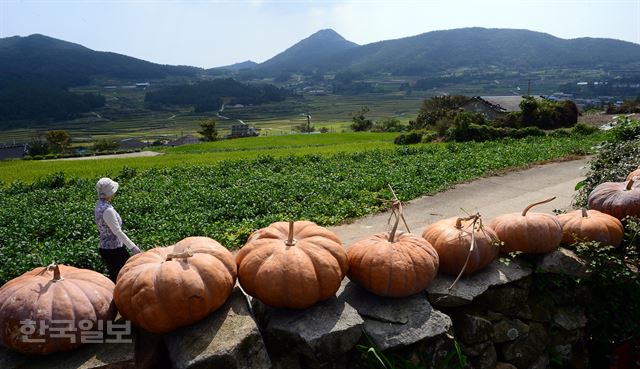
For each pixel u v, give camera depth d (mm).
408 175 20766
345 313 5680
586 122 60219
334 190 18281
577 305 7629
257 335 5141
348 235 13227
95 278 5434
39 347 4762
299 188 18984
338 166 25922
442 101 87875
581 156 25859
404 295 6035
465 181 19781
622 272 7395
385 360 5582
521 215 7527
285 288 5445
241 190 18812
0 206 19859
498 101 87312
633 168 11297
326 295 5695
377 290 6016
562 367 7473
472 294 6434
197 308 5059
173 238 12883
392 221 14430
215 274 5285
